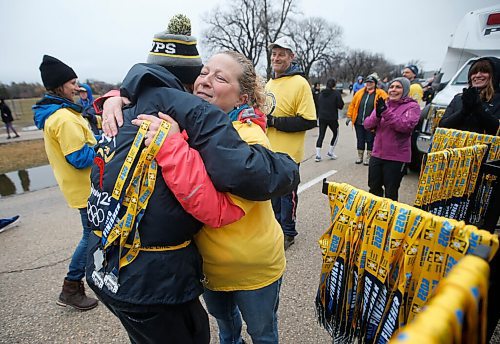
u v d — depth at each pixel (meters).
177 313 1.14
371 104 5.66
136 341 1.25
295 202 3.00
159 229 1.03
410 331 0.49
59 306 2.40
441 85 5.88
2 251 3.28
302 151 3.07
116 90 1.31
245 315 1.44
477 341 0.61
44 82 2.21
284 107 2.87
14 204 4.97
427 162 1.82
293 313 2.22
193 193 0.98
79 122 2.22
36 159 9.03
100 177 1.08
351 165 6.03
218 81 1.23
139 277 1.04
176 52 1.28
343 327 1.39
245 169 1.00
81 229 3.78
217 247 1.24
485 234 0.91
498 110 3.09
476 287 0.57
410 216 1.09
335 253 1.36
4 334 2.14
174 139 1.00
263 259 1.31
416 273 1.08
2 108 13.26
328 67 54.88
